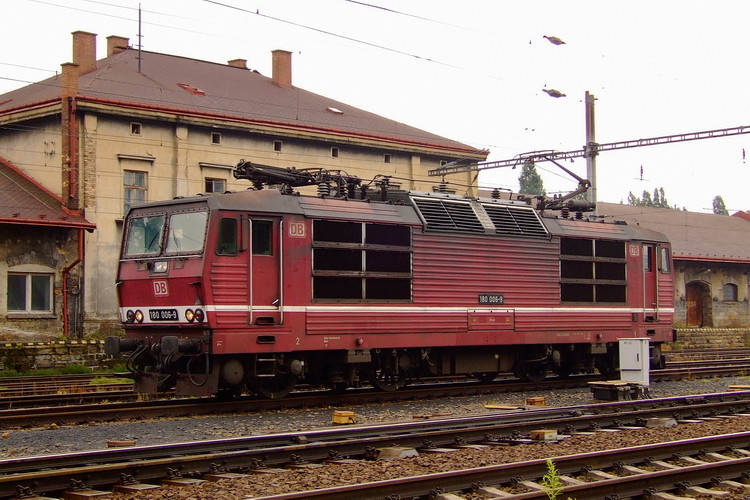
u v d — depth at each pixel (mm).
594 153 29016
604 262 23141
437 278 19547
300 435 11977
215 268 16281
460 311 19906
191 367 16844
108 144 32062
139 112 32406
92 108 31500
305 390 21578
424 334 19250
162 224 17203
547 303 21719
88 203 31484
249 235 16719
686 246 45656
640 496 9547
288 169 18531
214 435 13492
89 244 31406
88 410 15836
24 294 29016
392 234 18844
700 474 10102
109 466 9664
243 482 9805
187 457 10391
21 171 33531
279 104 38312
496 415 14711
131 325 17562
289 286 17172
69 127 31297
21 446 12375
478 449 12070
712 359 33688
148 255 17250
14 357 25016
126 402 18047
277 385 17969
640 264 24109
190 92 35844
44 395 19406
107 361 26734
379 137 38344
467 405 17891
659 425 14445
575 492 9008
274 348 16922
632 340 19891
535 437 12797
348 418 14797
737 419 15320
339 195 18938
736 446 12250
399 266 18922
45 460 9945
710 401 17594
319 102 40906
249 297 16641
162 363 16734
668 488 9766
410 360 19812
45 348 25609
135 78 35125
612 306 23219
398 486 9016
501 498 8844
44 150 32875
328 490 8562
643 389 18141
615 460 10914
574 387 22344
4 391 20359
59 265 29719
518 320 21047
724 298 46344
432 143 40156
